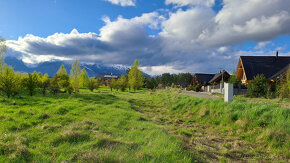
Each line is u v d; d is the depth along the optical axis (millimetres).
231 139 5895
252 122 6645
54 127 5770
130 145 4262
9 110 8555
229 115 7703
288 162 4152
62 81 23969
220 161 3969
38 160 3223
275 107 7117
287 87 15492
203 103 10445
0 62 20500
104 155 3178
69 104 11508
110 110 10117
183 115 10438
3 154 3414
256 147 5129
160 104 15719
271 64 28750
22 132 5098
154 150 3842
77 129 5668
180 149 4102
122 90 40094
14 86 15164
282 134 5297
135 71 44562
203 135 6344
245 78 28953
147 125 7062
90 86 33625
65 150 3814
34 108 9430
